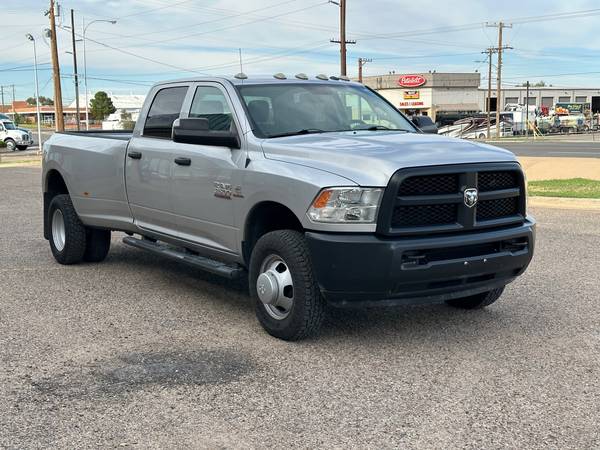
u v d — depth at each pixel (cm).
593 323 585
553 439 373
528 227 548
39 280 752
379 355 506
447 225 497
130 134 852
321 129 607
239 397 430
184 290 709
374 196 477
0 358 502
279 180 520
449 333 558
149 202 681
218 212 589
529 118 8025
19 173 2562
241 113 584
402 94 10231
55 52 4184
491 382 453
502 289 593
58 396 433
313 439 374
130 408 415
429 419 398
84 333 562
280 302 532
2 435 380
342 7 3841
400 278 478
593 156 3041
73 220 806
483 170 507
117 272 794
